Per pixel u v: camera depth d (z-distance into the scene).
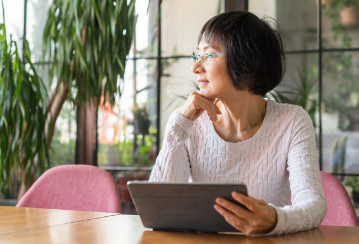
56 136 3.02
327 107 2.61
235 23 1.26
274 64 1.30
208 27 1.29
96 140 2.96
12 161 2.29
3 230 0.93
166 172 1.28
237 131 1.41
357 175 2.54
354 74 2.58
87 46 2.25
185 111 1.32
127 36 2.30
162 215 0.90
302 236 0.87
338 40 2.61
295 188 1.14
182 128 1.31
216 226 0.88
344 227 0.98
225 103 1.37
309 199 1.04
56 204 1.60
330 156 2.59
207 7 2.82
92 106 2.94
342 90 2.59
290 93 2.65
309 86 2.64
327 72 2.62
